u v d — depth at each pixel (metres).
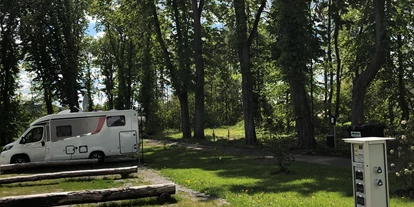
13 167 16.20
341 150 18.56
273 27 20.31
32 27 33.66
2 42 35.12
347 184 10.14
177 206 8.48
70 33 36.22
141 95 50.50
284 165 13.20
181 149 25.20
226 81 37.19
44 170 17.66
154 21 32.78
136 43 40.25
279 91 35.06
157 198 9.16
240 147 24.62
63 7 35.62
